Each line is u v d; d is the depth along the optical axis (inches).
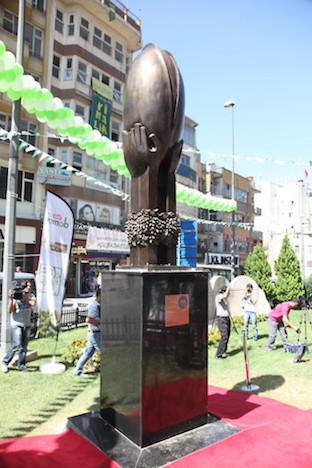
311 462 131.7
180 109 162.2
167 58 163.0
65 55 890.1
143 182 163.3
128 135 163.6
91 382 230.8
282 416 171.3
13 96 205.8
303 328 457.4
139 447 138.5
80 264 900.0
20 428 163.2
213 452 137.5
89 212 895.7
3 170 752.3
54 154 853.2
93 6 907.4
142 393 139.7
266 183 1790.1
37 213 805.9
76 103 893.2
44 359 286.8
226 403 190.1
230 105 928.3
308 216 1780.3
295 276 690.8
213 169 1369.3
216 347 342.0
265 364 278.5
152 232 159.8
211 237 1336.1
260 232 1668.3
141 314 142.2
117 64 1000.9
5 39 742.5
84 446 143.2
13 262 282.2
